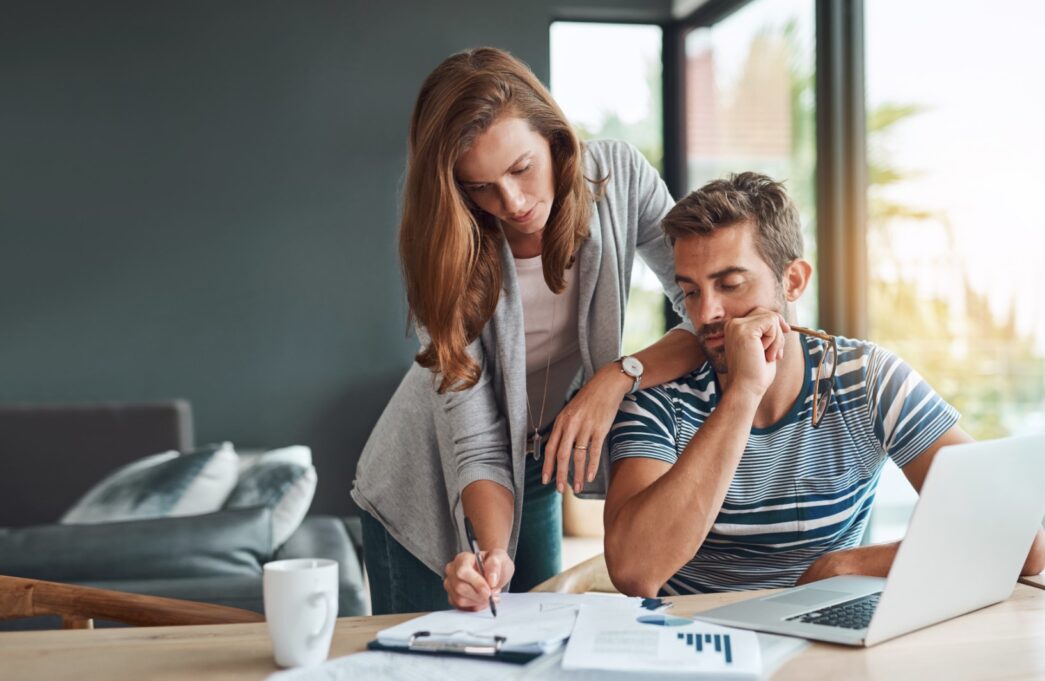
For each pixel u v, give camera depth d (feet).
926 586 3.45
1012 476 3.65
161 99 15.76
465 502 5.33
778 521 4.93
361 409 16.24
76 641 3.55
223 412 15.97
